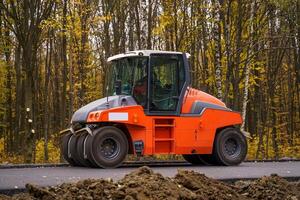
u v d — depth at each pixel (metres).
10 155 28.11
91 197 7.46
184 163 15.18
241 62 23.56
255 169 12.09
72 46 23.12
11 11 20.88
